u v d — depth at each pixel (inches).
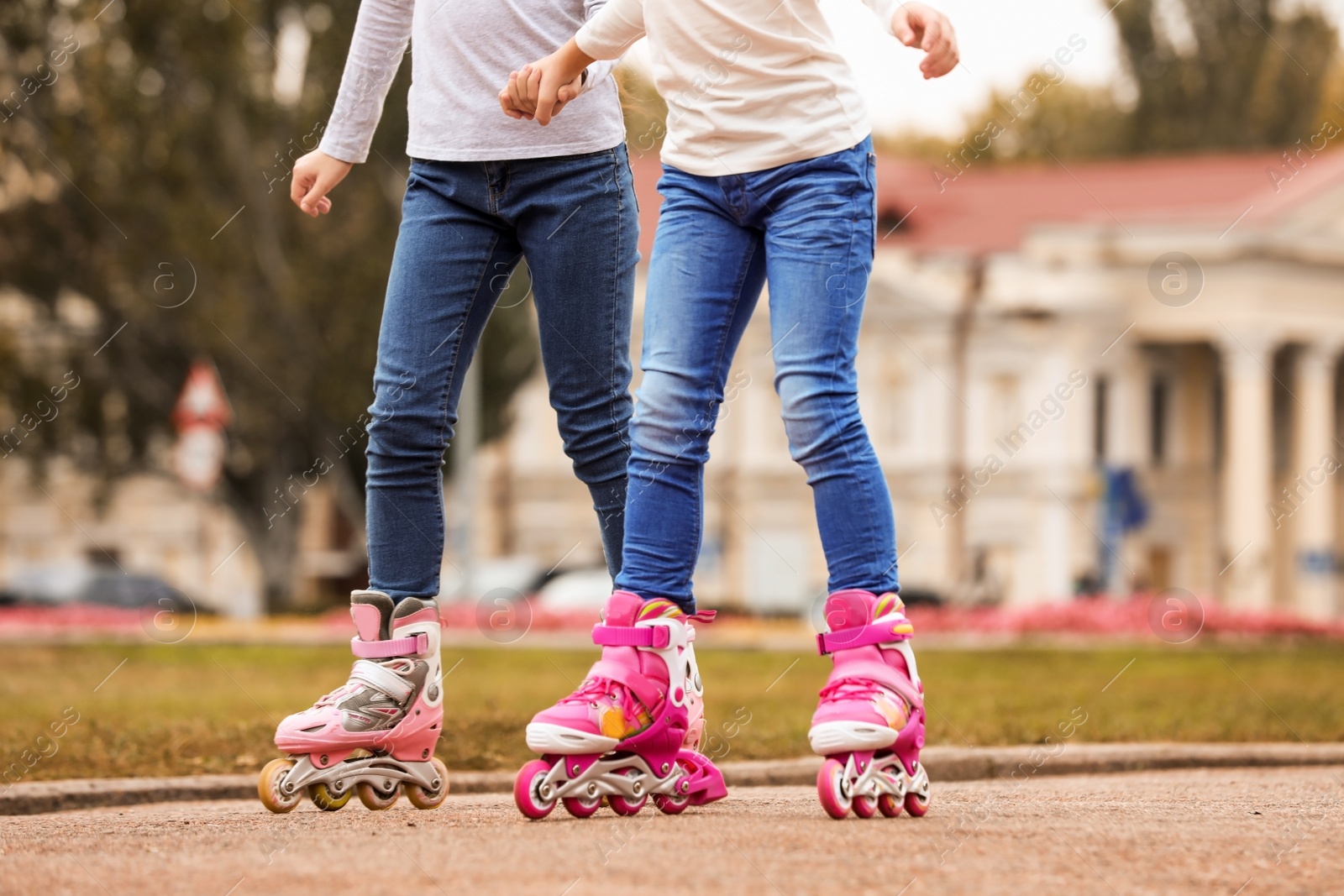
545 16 170.1
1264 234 1988.2
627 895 111.6
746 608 1315.2
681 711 155.8
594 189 170.9
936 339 1952.5
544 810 147.8
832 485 156.3
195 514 2140.7
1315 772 255.4
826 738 147.6
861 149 159.2
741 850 127.5
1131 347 2031.3
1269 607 2034.9
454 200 171.2
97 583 1795.0
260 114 1473.9
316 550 2114.9
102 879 119.6
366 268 1454.2
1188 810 164.7
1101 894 115.4
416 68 173.9
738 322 163.3
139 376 1552.7
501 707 344.5
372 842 132.5
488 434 1577.3
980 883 117.6
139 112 1459.2
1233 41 2519.7
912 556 1946.4
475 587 1626.5
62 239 1510.8
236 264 1471.5
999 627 1083.9
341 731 159.6
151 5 1445.6
